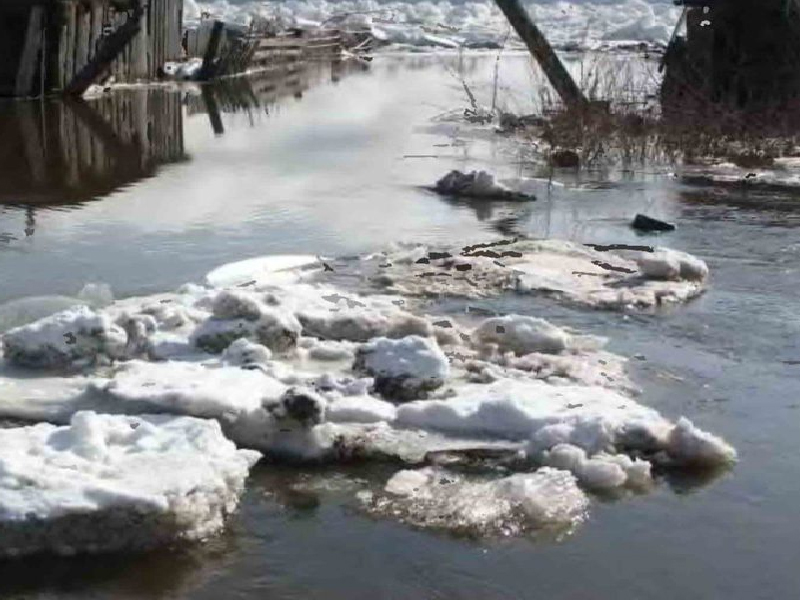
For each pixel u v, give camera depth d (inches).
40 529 171.2
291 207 439.5
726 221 435.8
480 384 240.5
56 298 294.5
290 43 1407.5
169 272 331.9
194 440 197.0
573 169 565.9
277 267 333.7
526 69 1236.5
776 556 179.6
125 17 924.6
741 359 267.9
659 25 1772.9
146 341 253.8
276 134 676.1
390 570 172.6
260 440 210.4
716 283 336.8
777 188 518.6
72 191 462.6
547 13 2087.8
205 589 165.9
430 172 540.4
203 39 1211.2
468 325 286.5
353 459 208.1
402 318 273.3
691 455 209.5
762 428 227.3
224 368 238.4
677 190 507.8
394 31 1840.6
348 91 989.2
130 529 174.6
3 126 647.1
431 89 1019.3
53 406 219.9
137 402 217.5
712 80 726.5
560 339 267.9
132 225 397.1
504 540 181.9
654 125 611.5
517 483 196.9
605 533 185.2
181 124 714.8
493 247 368.2
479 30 1980.8
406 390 233.9
